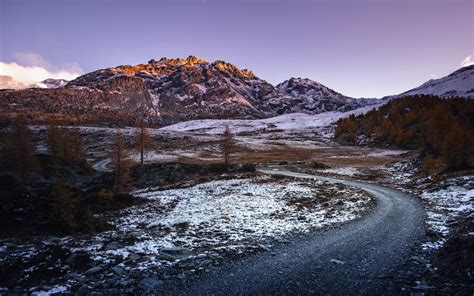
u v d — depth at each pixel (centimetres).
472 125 11394
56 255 1285
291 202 3047
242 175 5153
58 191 1952
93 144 13150
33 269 1145
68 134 7156
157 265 1208
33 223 1944
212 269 1191
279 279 1098
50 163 5797
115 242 1534
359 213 2450
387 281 1055
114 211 2744
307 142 14212
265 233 1805
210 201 3159
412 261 1251
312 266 1234
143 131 7312
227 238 1684
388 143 11988
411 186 4231
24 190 2561
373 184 4666
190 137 14600
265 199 3228
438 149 6191
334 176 5706
